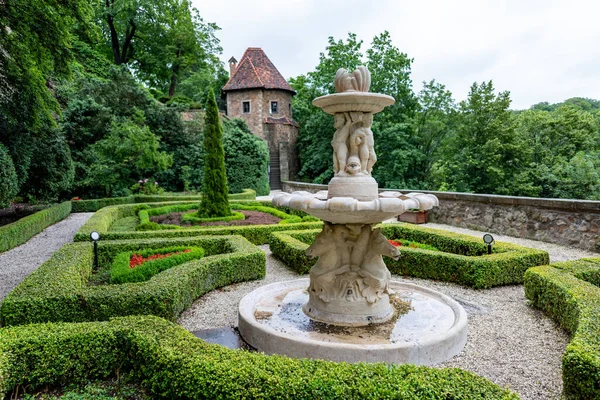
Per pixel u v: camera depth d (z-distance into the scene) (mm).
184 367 2760
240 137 24344
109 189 18953
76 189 18922
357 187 3996
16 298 4035
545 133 22938
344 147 4164
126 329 3406
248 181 24281
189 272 5070
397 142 22875
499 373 3254
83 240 7484
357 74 4008
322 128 27109
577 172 18766
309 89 29156
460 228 11023
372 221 3920
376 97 3850
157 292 4324
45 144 13547
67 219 14750
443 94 25156
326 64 25188
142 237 7824
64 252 6090
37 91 10305
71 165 15000
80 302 4156
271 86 31000
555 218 8531
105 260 6820
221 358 2830
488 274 5605
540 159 22000
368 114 4164
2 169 10047
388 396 2322
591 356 2605
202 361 2771
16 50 9391
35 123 11250
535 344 3814
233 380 2574
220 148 11352
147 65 32156
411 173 25094
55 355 3234
